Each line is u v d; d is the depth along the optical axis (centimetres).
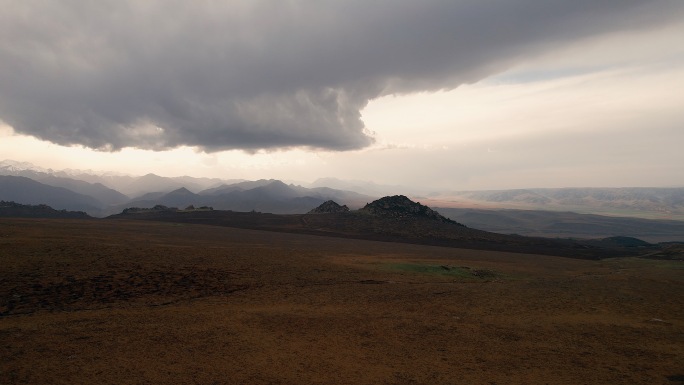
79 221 7844
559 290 3159
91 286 2553
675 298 2916
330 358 1548
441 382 1358
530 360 1596
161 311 2142
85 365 1356
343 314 2236
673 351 1734
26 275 2609
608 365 1555
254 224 11175
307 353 1591
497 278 4003
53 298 2244
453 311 2395
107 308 2145
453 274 4019
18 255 3111
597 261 6919
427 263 4716
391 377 1386
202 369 1376
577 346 1784
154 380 1268
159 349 1546
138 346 1567
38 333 1659
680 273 4462
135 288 2619
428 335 1894
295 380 1325
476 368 1497
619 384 1373
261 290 2825
